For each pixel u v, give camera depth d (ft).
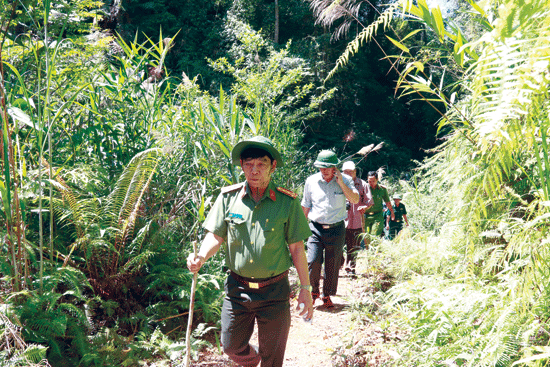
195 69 60.39
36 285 9.89
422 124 77.25
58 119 11.89
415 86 7.54
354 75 65.46
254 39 40.86
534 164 7.27
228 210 8.11
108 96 15.03
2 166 9.07
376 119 74.74
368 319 11.59
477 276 8.70
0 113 8.93
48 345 9.32
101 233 10.72
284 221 7.97
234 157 8.32
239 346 8.37
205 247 8.23
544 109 5.20
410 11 6.34
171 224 13.85
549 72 3.89
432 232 11.32
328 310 15.17
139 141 15.07
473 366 6.75
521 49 4.64
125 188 11.53
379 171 23.11
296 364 10.91
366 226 22.81
